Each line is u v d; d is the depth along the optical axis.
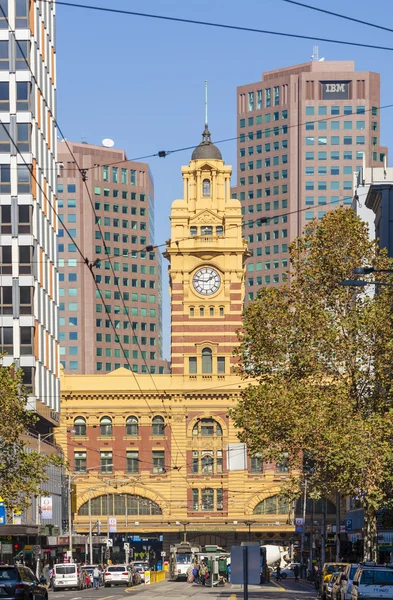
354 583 70.88
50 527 157.38
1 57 150.62
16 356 150.38
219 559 161.62
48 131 167.62
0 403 87.38
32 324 151.00
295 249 94.94
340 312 93.19
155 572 171.75
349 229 93.12
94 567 147.50
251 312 94.19
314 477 94.56
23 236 151.62
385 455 82.75
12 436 88.88
